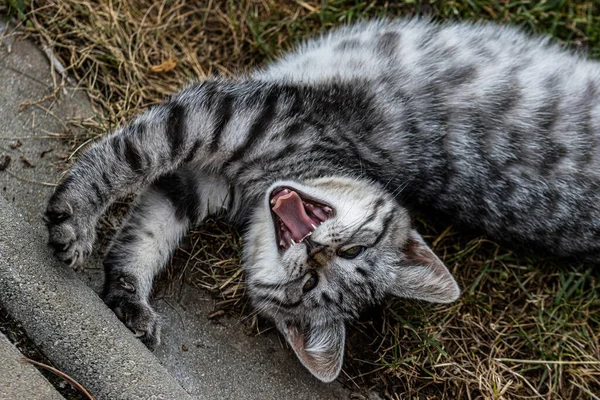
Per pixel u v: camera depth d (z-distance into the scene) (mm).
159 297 837
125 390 755
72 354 757
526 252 909
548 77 897
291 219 836
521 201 883
